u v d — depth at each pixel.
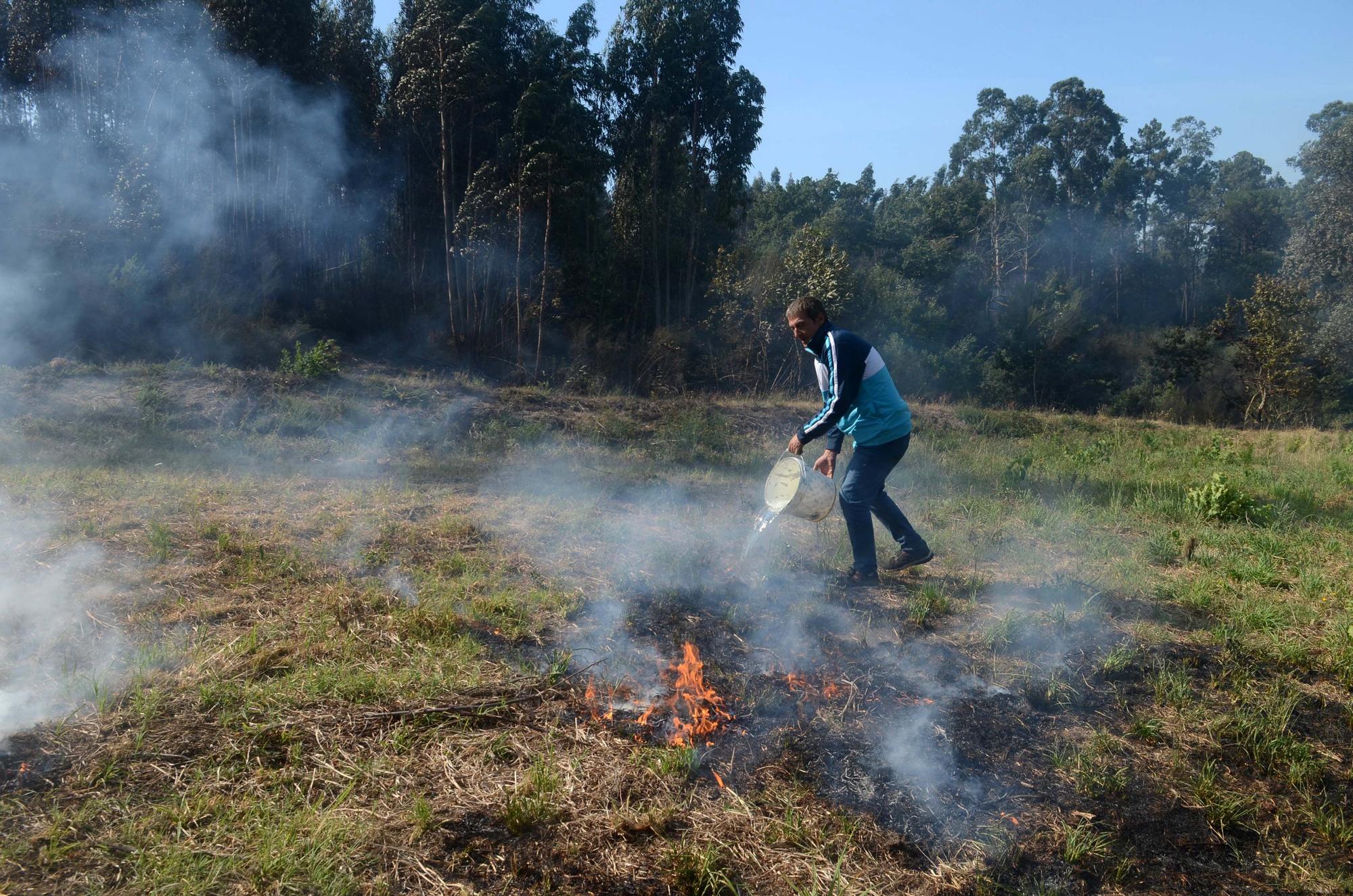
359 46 20.55
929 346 28.52
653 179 22.45
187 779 2.84
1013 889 2.69
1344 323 30.02
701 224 23.62
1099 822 3.05
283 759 3.00
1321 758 3.56
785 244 31.17
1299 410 29.08
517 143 18.75
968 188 46.28
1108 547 6.62
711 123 23.83
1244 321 34.31
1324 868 2.89
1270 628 4.92
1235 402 31.00
